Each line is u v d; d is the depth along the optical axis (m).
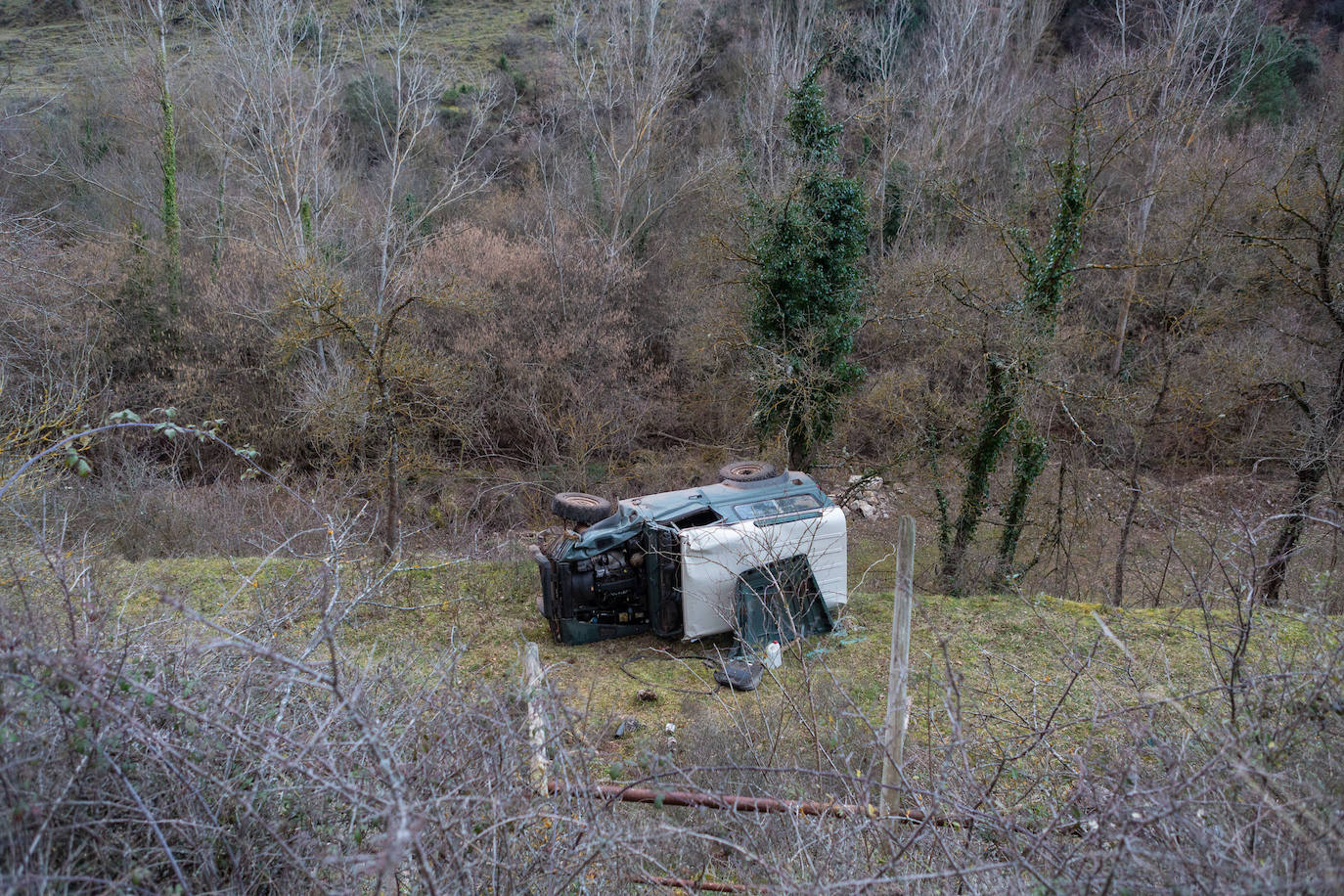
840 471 15.02
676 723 5.96
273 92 18.23
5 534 4.64
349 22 28.17
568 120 24.47
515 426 18.05
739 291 15.66
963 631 7.45
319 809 2.65
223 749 2.59
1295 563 9.14
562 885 2.43
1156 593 10.35
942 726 5.25
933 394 13.27
